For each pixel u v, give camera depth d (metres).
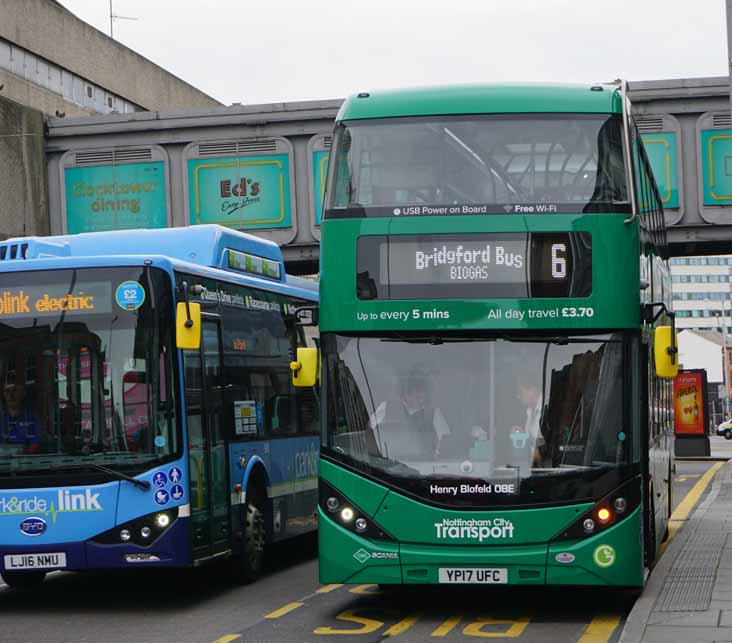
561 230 11.76
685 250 35.31
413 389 11.76
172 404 12.60
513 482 11.47
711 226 32.03
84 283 12.81
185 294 13.01
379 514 11.60
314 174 33.66
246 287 15.20
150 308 12.69
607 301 11.64
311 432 17.42
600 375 11.62
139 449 12.52
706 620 10.44
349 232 12.00
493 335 11.78
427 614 12.26
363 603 13.07
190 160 34.16
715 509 22.11
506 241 11.78
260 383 15.35
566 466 11.48
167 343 12.66
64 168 34.84
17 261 12.95
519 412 11.61
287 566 16.72
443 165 12.02
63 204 34.84
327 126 33.56
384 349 11.88
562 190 11.86
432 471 11.56
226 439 13.97
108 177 34.62
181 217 34.31
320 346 12.09
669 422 18.00
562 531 11.39
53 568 12.52
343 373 11.89
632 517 11.45
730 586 12.29
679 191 31.89
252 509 14.85
